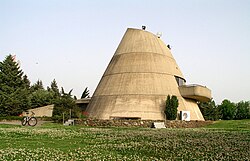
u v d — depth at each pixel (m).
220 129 39.12
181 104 55.84
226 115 125.56
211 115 101.25
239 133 29.78
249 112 127.88
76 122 47.28
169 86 57.41
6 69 81.50
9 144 17.69
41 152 14.76
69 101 56.72
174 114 50.91
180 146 17.67
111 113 53.34
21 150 15.09
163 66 60.31
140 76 57.31
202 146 17.80
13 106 72.19
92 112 56.50
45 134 25.39
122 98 54.91
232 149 16.52
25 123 40.91
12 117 61.31
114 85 57.66
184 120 48.38
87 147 17.14
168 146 17.67
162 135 26.23
